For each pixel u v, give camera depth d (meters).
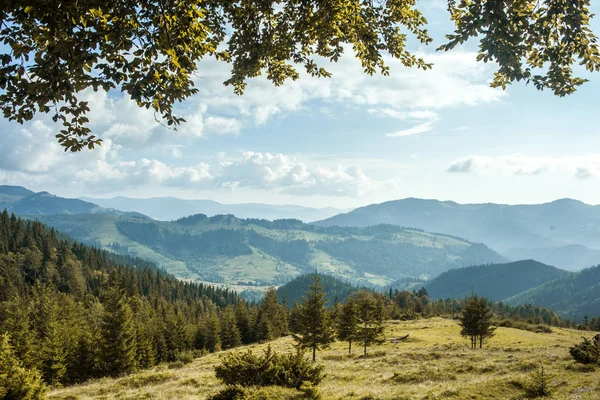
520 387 17.75
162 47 6.01
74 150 6.63
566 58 6.73
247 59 9.16
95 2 5.41
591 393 15.02
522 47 6.50
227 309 105.69
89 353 53.28
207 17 8.48
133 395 22.95
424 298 199.62
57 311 77.44
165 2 6.01
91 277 168.50
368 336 49.91
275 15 9.01
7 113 6.09
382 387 22.11
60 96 5.94
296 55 9.66
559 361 24.19
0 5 4.96
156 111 6.50
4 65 5.54
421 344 60.56
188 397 20.47
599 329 152.38
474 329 57.88
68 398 24.45
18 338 52.50
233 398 14.86
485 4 5.95
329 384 25.75
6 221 186.38
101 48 5.75
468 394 16.89
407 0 8.57
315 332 48.28
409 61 9.26
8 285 122.50
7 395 17.50
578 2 5.88
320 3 7.49
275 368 16.72
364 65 9.70
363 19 8.62
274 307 119.69
